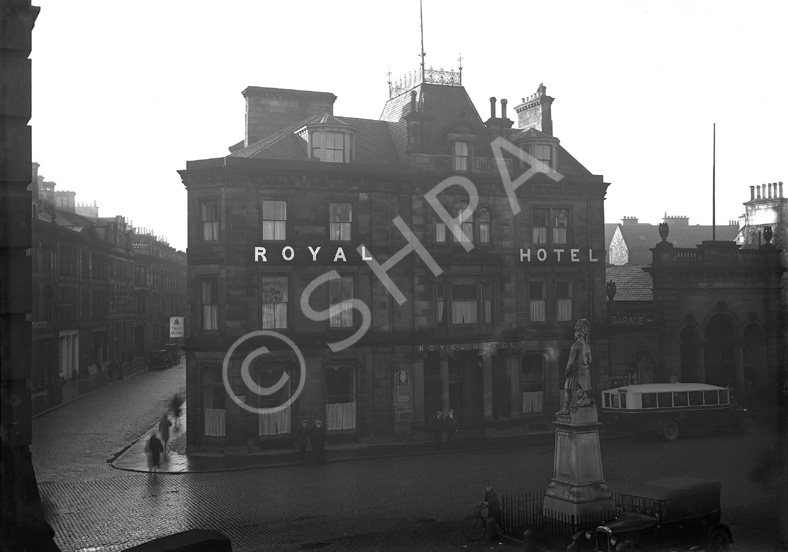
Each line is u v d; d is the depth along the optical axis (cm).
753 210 4394
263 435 3095
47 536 1218
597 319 3759
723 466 2647
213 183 3155
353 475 2606
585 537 1602
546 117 4091
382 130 3888
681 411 3325
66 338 4969
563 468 1891
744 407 3800
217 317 3114
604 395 3425
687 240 5812
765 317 4050
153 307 7219
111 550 1745
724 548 1636
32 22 1271
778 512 1988
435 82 3922
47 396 4384
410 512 2067
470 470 2675
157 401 4444
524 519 1909
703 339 3947
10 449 1207
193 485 2455
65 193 5712
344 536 1833
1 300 1217
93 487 2419
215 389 3094
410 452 3072
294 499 2238
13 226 1229
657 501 1595
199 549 1266
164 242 7738
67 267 5000
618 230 5762
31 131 1253
